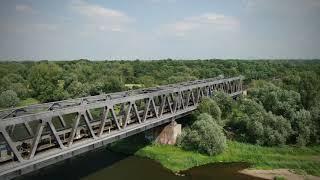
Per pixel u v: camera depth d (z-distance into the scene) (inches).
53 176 1496.1
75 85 3831.2
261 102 2484.0
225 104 2425.0
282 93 2454.5
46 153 1038.4
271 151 1904.5
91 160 1749.5
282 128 2026.3
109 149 1931.6
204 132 1839.3
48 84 3927.2
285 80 3663.9
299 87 2938.0
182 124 2299.5
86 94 3727.9
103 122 1288.1
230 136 2117.4
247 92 3582.7
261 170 1637.6
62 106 1205.7
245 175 1571.1
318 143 2078.0
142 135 2062.0
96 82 3932.1
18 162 948.6
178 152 1838.1
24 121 951.0
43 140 1175.6
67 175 1515.7
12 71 5674.2
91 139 1238.9
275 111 2329.0
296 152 1899.6
